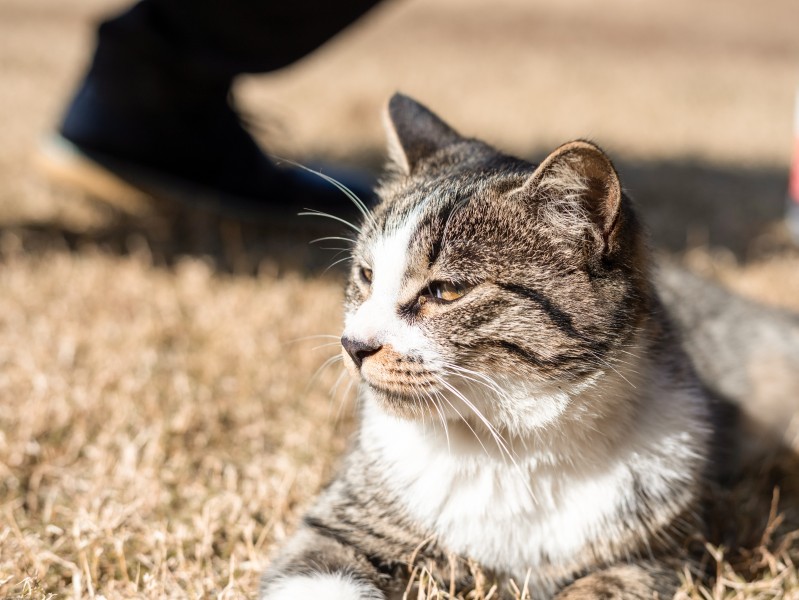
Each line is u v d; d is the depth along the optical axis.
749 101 2.45
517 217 0.84
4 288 1.10
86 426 0.95
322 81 2.50
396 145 0.93
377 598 0.82
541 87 2.54
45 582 0.84
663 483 0.86
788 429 0.97
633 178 1.59
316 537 0.85
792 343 0.99
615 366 0.85
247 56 1.13
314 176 1.30
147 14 1.15
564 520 0.85
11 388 0.98
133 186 1.22
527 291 0.84
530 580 0.85
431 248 0.85
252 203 1.25
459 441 0.85
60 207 1.32
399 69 2.79
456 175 0.88
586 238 0.84
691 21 4.42
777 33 4.16
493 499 0.85
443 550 0.85
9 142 1.63
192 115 1.20
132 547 0.87
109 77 1.17
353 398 0.99
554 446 0.85
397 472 0.86
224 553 0.87
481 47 3.47
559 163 0.83
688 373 0.90
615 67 3.02
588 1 4.95
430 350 0.84
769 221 1.40
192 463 0.93
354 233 0.97
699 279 1.02
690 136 1.97
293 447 0.95
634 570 0.85
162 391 0.99
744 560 0.87
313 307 1.10
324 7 1.10
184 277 1.14
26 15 3.43
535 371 0.84
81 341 1.04
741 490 0.92
